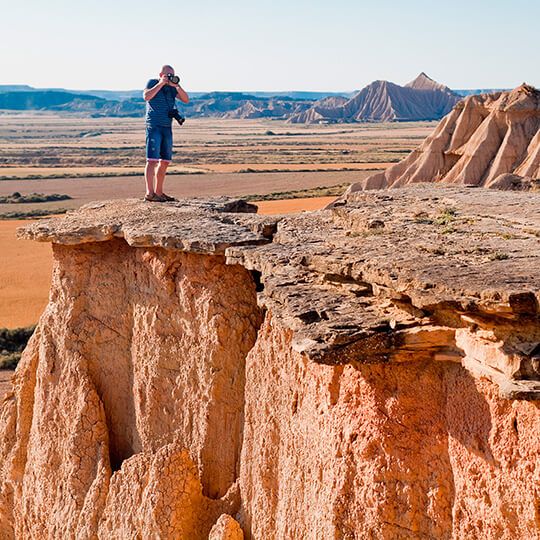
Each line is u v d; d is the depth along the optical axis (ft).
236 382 49.60
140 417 53.72
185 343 51.21
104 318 56.54
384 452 34.99
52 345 58.44
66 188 487.20
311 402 39.73
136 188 479.41
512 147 141.38
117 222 54.80
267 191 408.05
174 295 51.80
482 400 31.55
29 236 56.75
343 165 587.27
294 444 41.75
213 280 49.75
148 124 62.69
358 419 36.06
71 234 54.70
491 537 31.24
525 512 29.81
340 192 344.49
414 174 153.79
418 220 43.98
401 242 38.65
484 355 29.53
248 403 46.62
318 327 32.17
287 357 42.98
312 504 39.22
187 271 50.62
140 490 49.24
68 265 57.57
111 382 56.39
